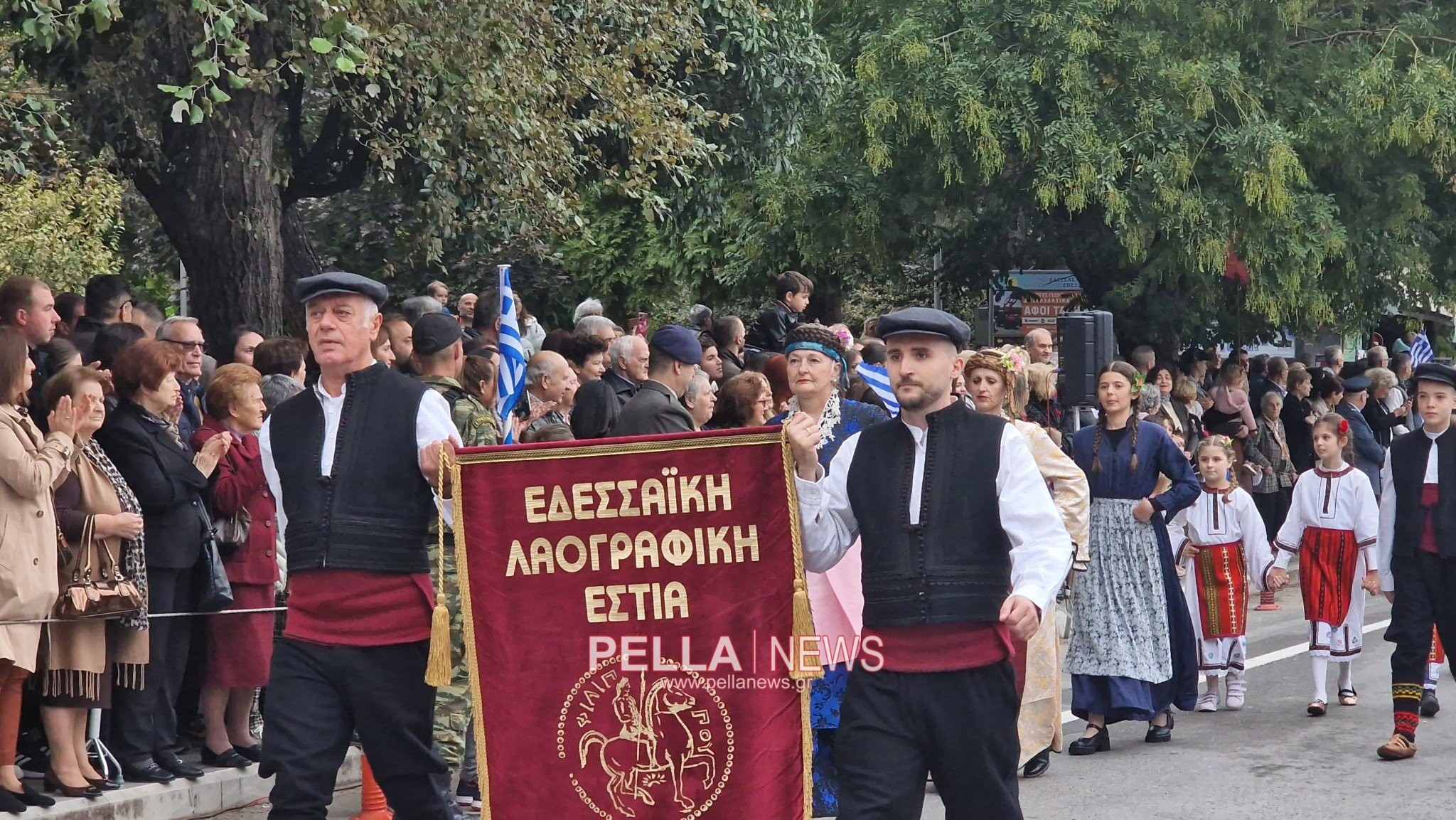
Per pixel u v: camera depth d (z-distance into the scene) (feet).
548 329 91.66
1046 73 58.70
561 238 49.98
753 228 69.10
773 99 62.34
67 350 27.20
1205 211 58.65
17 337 22.20
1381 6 65.57
